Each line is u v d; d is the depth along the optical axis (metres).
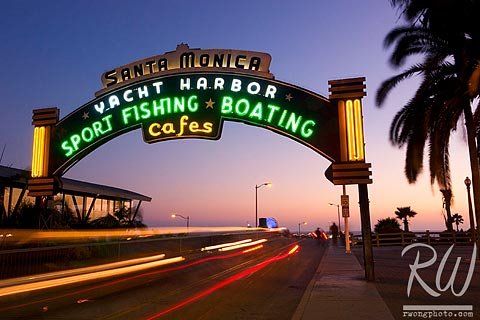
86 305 11.27
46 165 17.03
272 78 15.91
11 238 18.30
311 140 15.09
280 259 24.44
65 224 22.02
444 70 18.58
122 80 17.02
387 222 54.56
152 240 24.19
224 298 12.27
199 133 16.11
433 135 18.91
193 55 16.55
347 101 15.02
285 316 9.96
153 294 12.94
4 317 9.85
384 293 11.95
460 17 18.17
